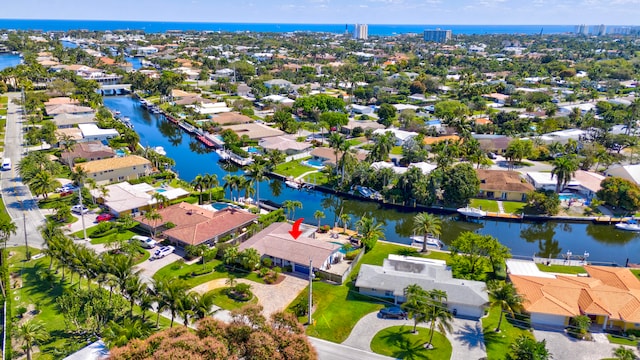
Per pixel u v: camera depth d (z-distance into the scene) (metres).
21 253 87.25
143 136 189.75
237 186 115.88
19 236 94.31
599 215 115.12
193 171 147.25
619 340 67.12
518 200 124.38
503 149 166.00
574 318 68.69
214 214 103.75
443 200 121.56
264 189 135.75
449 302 72.56
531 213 116.62
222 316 70.56
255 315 54.22
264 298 76.25
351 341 65.75
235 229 100.38
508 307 66.00
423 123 188.88
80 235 96.06
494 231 112.94
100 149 145.38
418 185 118.56
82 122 185.50
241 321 53.41
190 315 61.91
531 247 105.19
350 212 122.81
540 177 133.00
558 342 66.44
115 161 130.25
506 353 63.47
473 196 122.25
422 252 95.69
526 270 83.88
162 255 89.06
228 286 79.12
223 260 86.69
